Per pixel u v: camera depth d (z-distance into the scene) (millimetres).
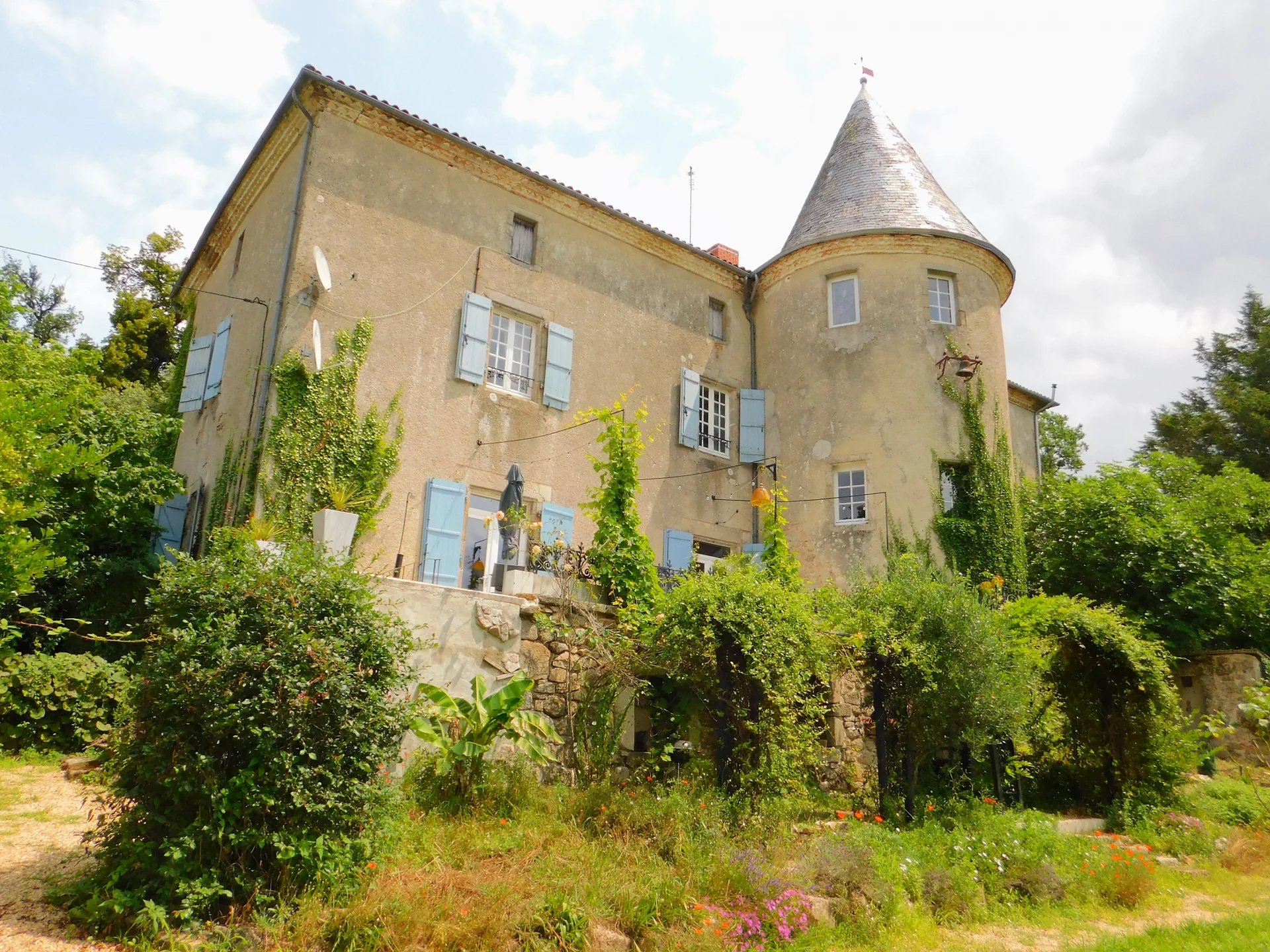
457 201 14273
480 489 13523
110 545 12539
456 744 6941
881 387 15562
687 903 5645
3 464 7844
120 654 11508
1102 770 10883
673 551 15461
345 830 5324
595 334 15594
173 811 4973
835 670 9133
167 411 16516
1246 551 15789
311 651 5238
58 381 12617
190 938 4531
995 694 9148
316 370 12016
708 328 17469
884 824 8305
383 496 12375
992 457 15469
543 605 8859
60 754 8586
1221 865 9008
